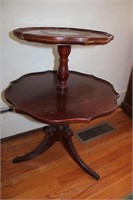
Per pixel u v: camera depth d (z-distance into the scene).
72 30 1.20
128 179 1.30
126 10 1.67
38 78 1.26
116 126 1.83
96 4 1.49
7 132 1.54
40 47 1.38
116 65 1.92
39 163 1.37
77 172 1.32
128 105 2.04
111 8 1.58
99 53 1.73
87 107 0.95
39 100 1.00
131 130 1.79
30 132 1.66
